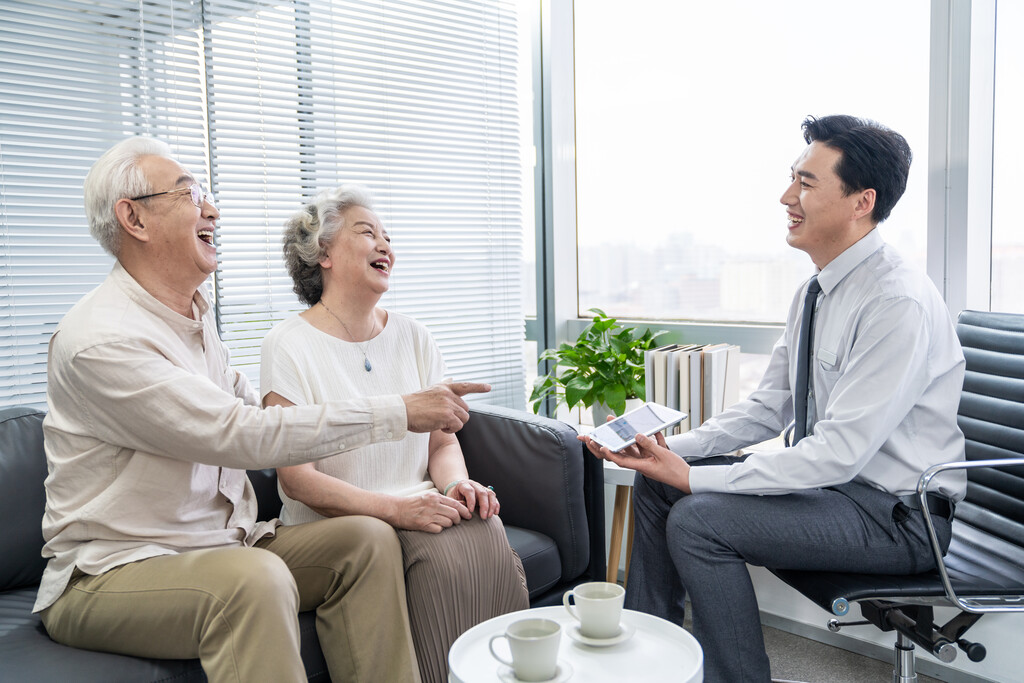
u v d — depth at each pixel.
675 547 1.71
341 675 1.56
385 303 2.72
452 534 1.69
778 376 2.02
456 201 2.88
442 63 2.82
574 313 3.24
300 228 1.94
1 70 2.02
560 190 3.14
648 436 1.82
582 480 2.00
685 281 2.88
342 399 1.84
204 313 1.68
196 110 2.31
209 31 2.32
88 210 1.54
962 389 1.90
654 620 1.37
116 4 2.16
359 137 2.62
